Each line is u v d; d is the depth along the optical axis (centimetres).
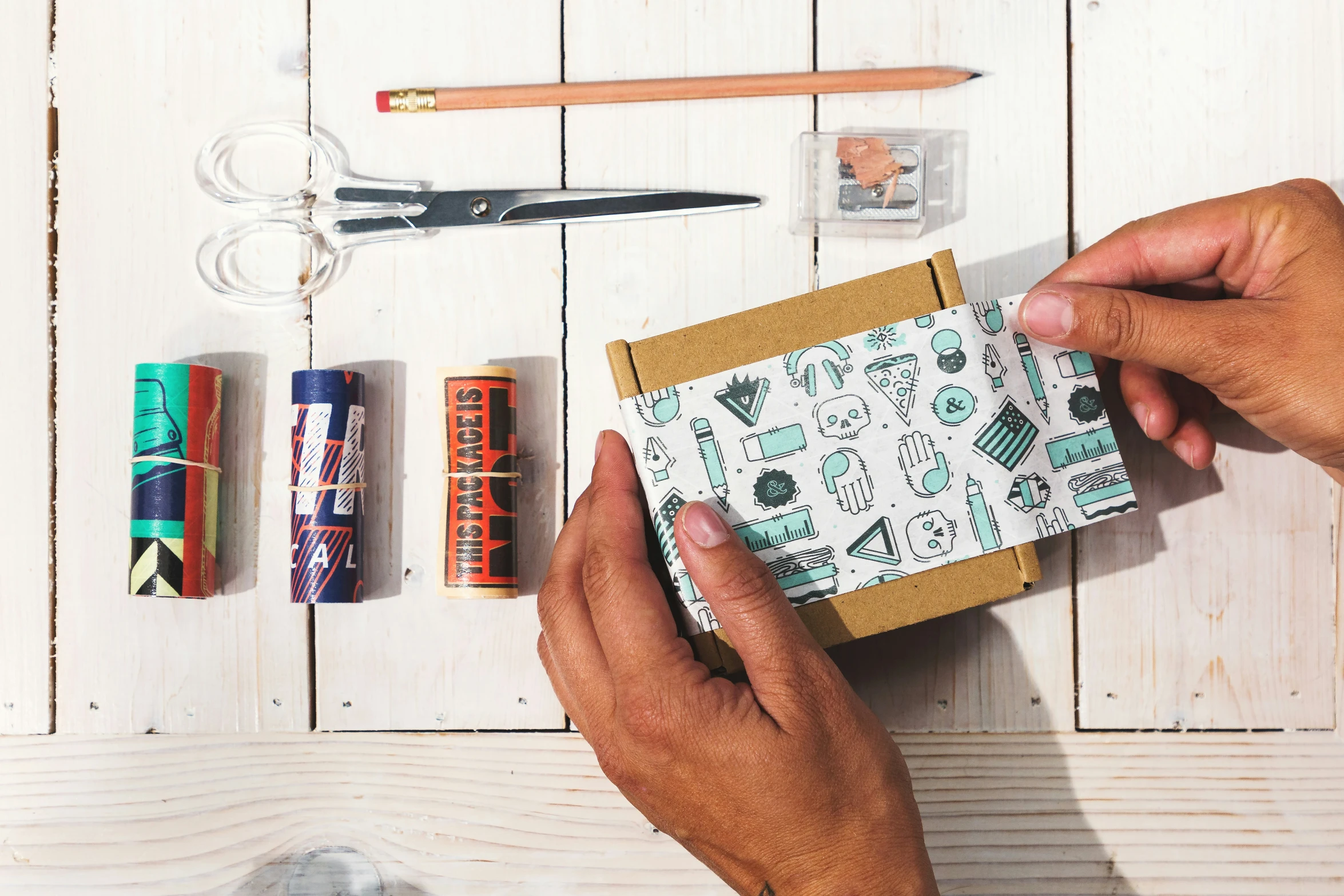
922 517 47
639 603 46
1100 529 53
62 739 53
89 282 54
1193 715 52
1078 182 53
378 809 53
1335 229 47
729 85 53
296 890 52
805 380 47
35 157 54
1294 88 53
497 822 53
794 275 53
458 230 53
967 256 53
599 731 47
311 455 51
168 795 53
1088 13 53
